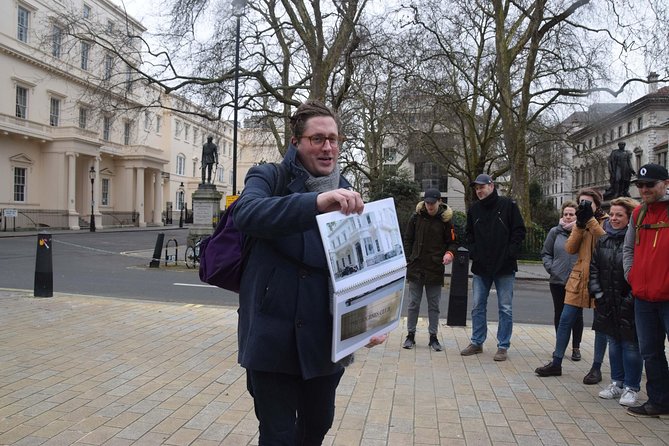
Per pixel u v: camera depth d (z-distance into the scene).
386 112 27.31
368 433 3.81
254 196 1.98
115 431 3.71
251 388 2.33
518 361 5.95
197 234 20.81
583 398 4.70
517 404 4.51
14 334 6.50
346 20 17.50
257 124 25.05
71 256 18.64
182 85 19.23
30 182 37.78
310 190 2.18
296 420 2.47
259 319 2.07
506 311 6.02
